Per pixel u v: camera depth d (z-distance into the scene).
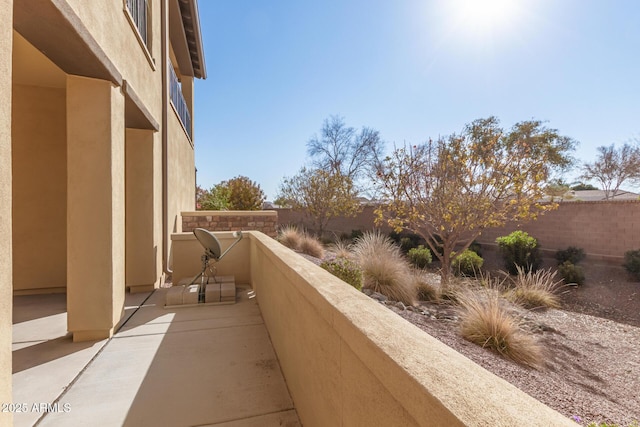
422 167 8.03
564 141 18.91
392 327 1.11
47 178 4.95
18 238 4.81
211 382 2.59
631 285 8.30
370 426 1.05
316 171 18.03
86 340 3.36
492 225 7.44
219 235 5.87
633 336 4.88
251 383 2.58
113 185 3.46
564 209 11.12
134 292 5.28
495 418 0.62
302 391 2.04
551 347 4.07
